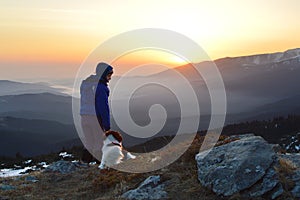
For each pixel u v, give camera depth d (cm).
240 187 698
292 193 689
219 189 709
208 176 743
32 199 811
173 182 781
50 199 804
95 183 851
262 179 706
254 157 741
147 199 724
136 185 802
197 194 725
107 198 755
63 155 2511
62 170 1053
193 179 782
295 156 890
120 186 808
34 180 976
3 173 2352
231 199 681
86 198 797
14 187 914
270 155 754
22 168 2581
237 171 717
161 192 742
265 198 681
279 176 713
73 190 859
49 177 985
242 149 786
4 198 823
